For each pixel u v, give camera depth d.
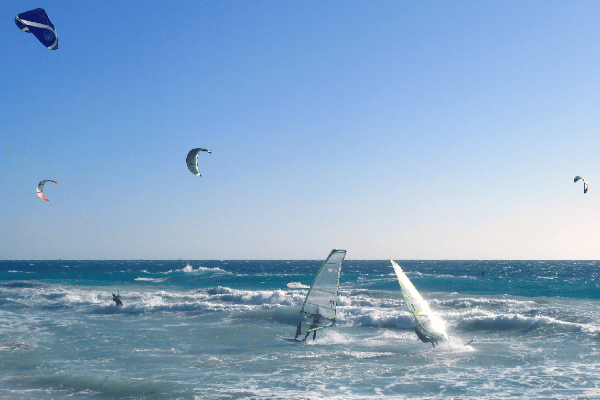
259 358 13.73
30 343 15.82
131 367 12.60
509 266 145.38
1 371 12.15
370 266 143.38
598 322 18.19
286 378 11.36
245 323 20.44
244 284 47.88
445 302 24.78
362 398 9.67
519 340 16.11
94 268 120.44
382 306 24.19
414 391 10.14
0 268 114.38
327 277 15.93
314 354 14.30
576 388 10.12
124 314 23.83
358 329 19.25
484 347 14.98
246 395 9.92
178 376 11.60
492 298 28.38
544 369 11.84
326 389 10.38
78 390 10.46
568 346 14.63
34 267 128.75
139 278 57.62
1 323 20.44
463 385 10.55
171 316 22.94
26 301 28.52
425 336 14.23
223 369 12.33
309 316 16.19
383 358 13.61
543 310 20.98
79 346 15.42
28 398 9.91
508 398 9.54
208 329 18.91
